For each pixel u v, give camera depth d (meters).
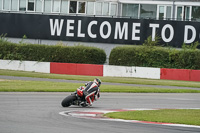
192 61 116.25
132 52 120.31
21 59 120.62
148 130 34.16
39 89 70.81
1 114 40.25
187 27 125.62
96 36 130.88
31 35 134.75
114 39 129.88
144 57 119.19
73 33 132.38
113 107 52.88
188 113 47.88
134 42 128.50
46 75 104.38
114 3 139.25
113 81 96.62
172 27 126.31
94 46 131.62
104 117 41.56
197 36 125.12
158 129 34.94
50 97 61.50
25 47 125.50
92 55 122.56
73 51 123.25
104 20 130.38
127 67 112.62
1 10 142.00
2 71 109.81
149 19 127.56
